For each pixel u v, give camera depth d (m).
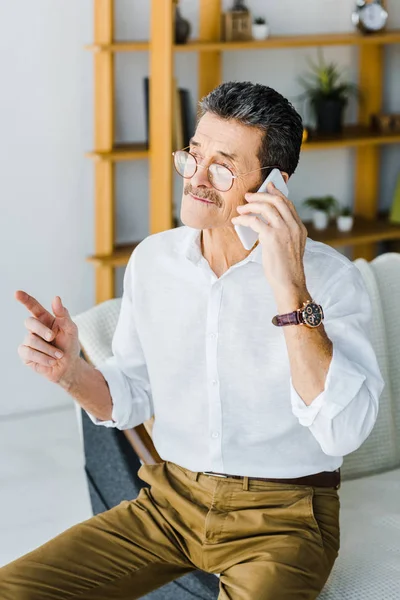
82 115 3.94
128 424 2.12
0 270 3.97
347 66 4.56
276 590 1.77
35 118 3.87
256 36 4.06
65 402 4.19
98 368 2.11
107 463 2.46
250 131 1.86
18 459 3.68
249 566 1.84
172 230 2.11
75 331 1.95
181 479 2.06
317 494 1.99
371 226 4.55
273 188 1.84
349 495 2.39
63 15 3.81
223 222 1.91
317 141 4.18
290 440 1.98
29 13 3.76
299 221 1.80
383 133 4.41
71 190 4.00
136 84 4.11
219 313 1.98
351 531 2.19
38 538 3.12
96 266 4.02
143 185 4.24
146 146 4.06
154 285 2.07
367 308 1.95
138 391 2.14
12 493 3.41
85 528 2.01
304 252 1.96
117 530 2.01
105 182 3.94
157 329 2.07
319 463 1.99
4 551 3.03
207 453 2.02
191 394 2.04
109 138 3.90
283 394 1.96
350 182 4.72
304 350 1.76
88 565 1.93
